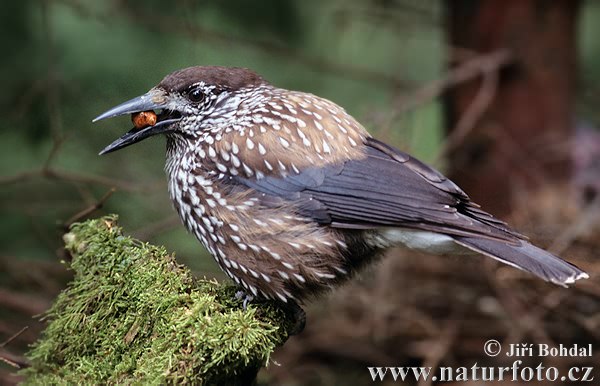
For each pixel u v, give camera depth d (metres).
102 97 11.82
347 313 11.89
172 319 7.05
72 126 11.90
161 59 12.02
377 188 7.77
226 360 7.02
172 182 8.23
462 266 11.59
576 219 11.41
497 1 12.32
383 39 14.45
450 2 12.80
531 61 12.34
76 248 7.64
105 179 10.88
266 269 7.84
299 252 7.76
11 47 11.73
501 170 12.37
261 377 11.26
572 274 7.17
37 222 11.82
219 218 7.88
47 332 7.52
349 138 8.01
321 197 7.80
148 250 7.45
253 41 12.39
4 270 11.38
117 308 7.30
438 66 14.51
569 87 12.57
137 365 7.03
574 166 12.57
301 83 13.82
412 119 11.99
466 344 11.34
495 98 12.45
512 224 11.30
